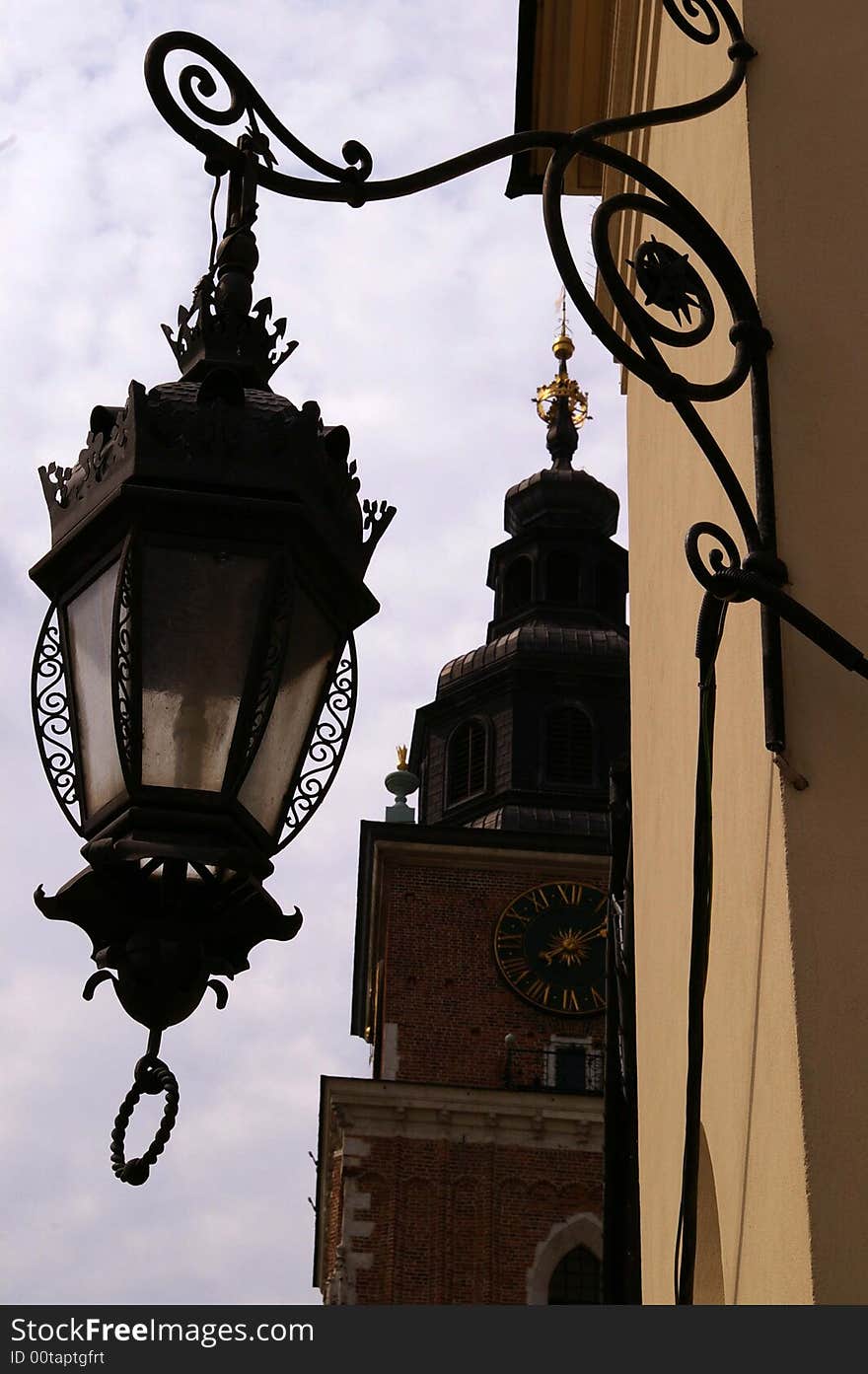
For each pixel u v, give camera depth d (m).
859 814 4.09
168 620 3.96
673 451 6.54
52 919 3.90
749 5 4.97
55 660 4.14
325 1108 51.78
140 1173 3.74
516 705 58.03
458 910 54.72
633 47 7.70
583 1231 49.47
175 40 4.43
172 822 3.85
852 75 4.87
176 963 3.81
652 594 7.20
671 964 6.33
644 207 4.45
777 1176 4.04
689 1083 4.25
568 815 56.03
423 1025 53.19
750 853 4.46
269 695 3.94
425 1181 49.72
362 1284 48.50
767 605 4.07
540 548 62.53
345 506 4.15
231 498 4.02
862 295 4.57
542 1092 50.62
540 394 67.62
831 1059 3.88
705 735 4.28
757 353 4.48
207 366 4.32
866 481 4.37
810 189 4.72
